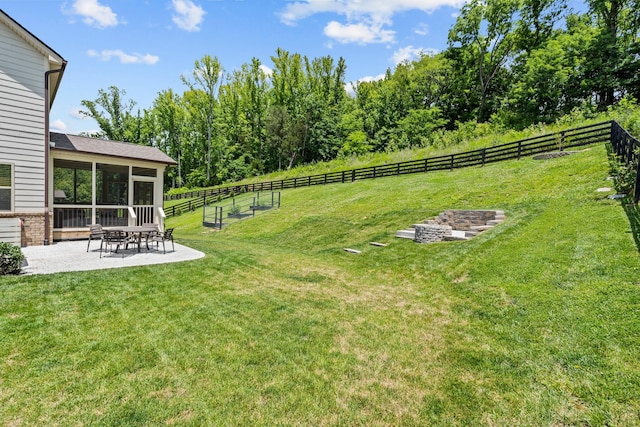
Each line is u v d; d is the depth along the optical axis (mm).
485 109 34531
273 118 44406
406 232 10297
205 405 2783
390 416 2713
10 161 8938
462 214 10148
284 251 10703
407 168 20453
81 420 2570
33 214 9344
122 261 7594
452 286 5871
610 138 11844
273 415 2697
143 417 2619
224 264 7828
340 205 16453
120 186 11742
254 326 4352
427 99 39312
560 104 25328
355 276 7262
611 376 2879
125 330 4059
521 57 30297
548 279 4902
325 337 4090
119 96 45469
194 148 48375
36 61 9367
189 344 3783
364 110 44938
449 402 2865
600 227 5871
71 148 10484
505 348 3652
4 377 3043
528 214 8438
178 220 25031
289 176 33375
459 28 32844
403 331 4285
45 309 4508
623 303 3746
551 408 2688
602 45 22828
